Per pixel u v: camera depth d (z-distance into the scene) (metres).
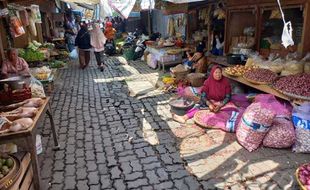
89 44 10.95
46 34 13.91
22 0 6.77
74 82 9.01
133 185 3.48
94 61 13.48
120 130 5.07
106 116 5.80
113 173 3.75
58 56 12.66
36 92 4.76
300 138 4.02
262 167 3.73
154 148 4.35
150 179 3.59
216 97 5.37
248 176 3.56
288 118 4.41
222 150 4.19
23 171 2.93
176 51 9.69
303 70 5.21
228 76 6.12
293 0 5.41
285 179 3.47
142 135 4.82
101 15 11.27
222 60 7.37
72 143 4.64
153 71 10.14
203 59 7.84
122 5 7.27
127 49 13.85
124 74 9.94
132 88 7.91
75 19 21.45
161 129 5.02
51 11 14.13
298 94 4.40
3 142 3.07
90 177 3.68
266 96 4.88
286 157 3.94
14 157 3.07
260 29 6.66
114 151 4.32
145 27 18.06
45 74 7.37
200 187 3.40
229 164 3.83
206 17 9.03
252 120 4.05
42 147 4.52
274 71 5.57
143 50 12.84
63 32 17.03
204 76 7.22
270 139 4.13
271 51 6.40
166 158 4.05
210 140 4.50
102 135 4.90
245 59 6.69
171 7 9.16
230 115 4.97
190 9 9.20
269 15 6.66
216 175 3.61
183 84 7.41
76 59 14.25
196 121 5.05
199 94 6.27
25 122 3.19
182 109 5.62
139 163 3.96
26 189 3.02
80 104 6.66
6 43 7.00
